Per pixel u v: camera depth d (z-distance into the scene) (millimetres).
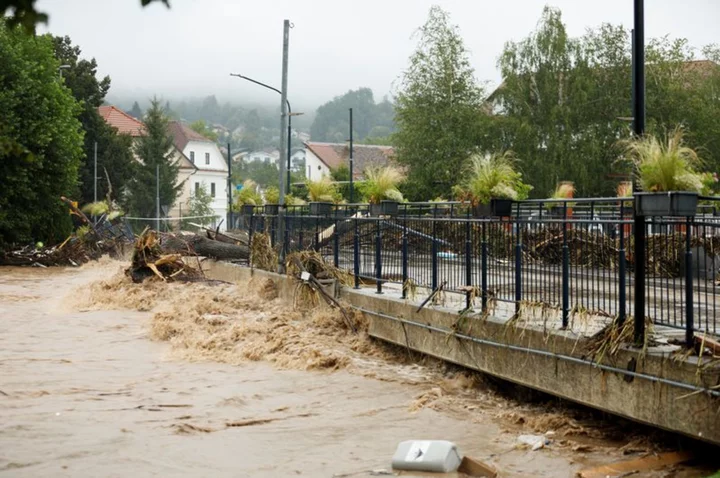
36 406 10898
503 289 11352
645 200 8219
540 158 48500
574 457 8555
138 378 12852
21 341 16500
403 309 13695
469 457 8258
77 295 23719
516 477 7988
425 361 13398
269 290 20422
